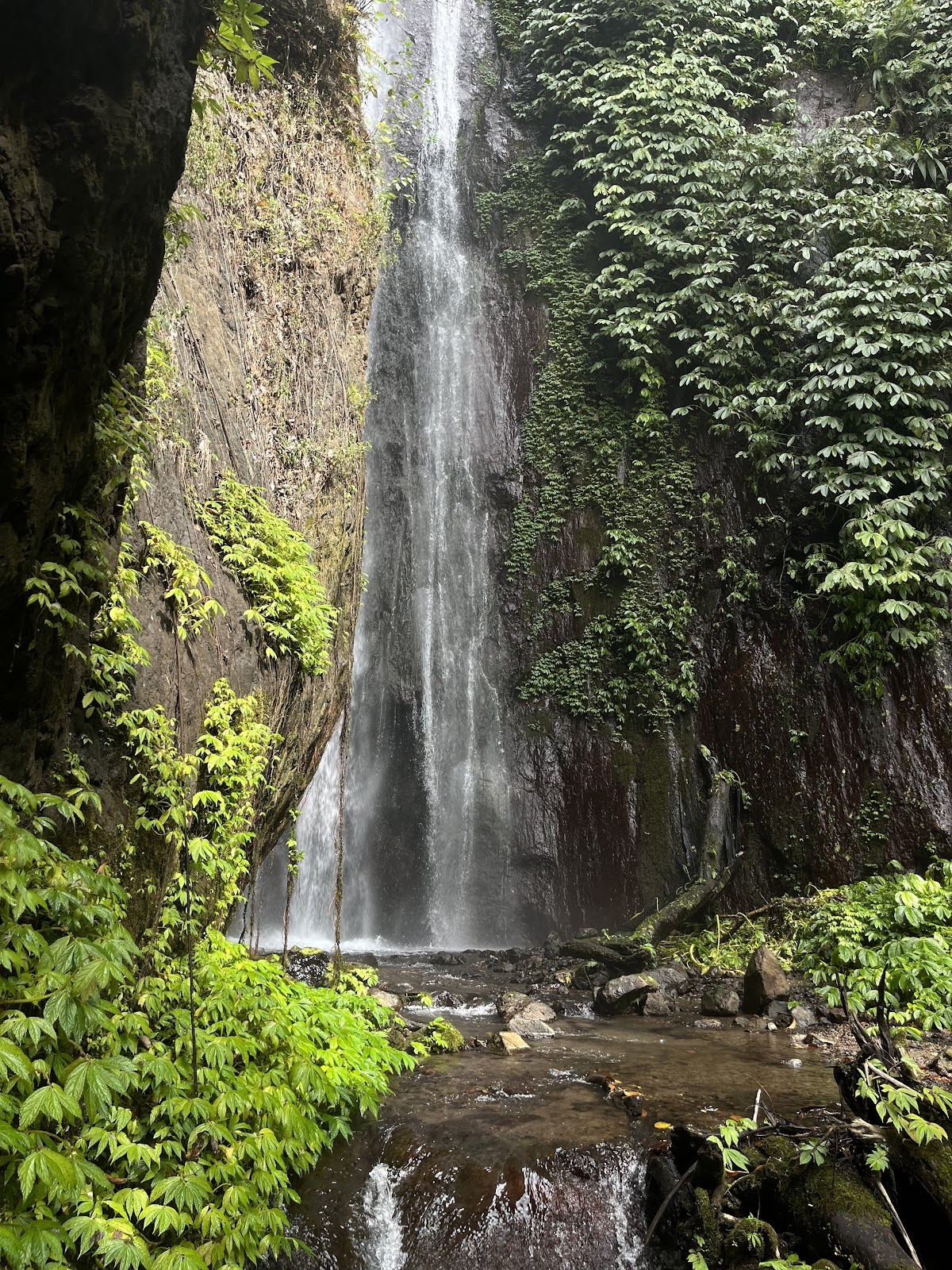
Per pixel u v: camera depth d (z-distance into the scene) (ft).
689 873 37.55
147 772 14.90
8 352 8.71
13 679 10.73
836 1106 16.58
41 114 8.85
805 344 41.60
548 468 44.96
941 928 26.86
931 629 36.29
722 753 38.88
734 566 40.32
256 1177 12.22
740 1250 12.96
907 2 43.98
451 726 43.14
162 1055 12.85
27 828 11.39
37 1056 10.57
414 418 47.14
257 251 25.90
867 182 42.14
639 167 45.06
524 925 39.60
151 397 16.69
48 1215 9.50
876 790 35.76
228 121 25.12
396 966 31.86
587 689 41.60
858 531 36.65
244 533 20.76
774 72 47.21
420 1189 14.43
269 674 21.11
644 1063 20.12
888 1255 12.35
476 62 52.90
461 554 45.01
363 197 33.40
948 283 39.17
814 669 38.01
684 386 43.70
